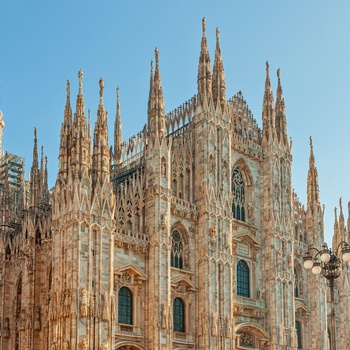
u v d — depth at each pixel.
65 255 62.31
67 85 69.81
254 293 82.06
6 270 77.81
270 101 90.38
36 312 69.81
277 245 84.38
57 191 65.56
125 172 83.75
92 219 63.41
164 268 69.56
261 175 87.75
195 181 78.19
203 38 83.12
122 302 67.12
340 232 102.81
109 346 61.56
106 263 63.59
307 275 91.12
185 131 82.12
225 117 82.00
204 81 81.06
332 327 45.50
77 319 59.69
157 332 66.88
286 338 81.62
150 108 75.31
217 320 73.12
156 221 70.25
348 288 97.94
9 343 75.19
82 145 65.25
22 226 76.25
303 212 94.69
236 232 81.81
